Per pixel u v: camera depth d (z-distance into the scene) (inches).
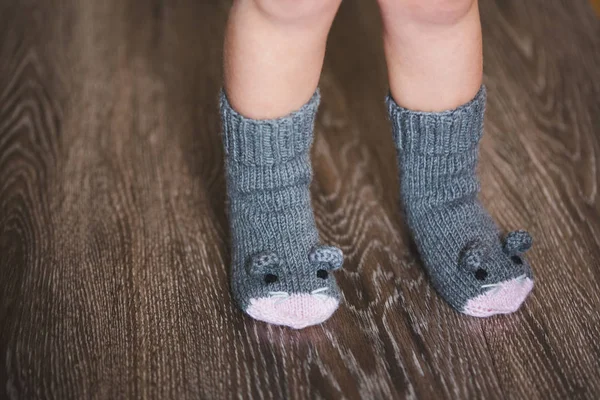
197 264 32.0
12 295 30.9
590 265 31.8
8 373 28.8
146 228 33.1
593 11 42.3
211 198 34.3
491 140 36.3
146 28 41.8
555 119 37.2
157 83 39.0
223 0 43.4
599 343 29.5
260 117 28.7
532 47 40.5
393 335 29.9
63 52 40.5
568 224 33.1
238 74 28.1
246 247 30.5
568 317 30.2
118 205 34.0
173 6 43.0
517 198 34.1
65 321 30.2
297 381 28.7
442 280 30.3
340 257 29.7
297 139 29.2
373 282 31.4
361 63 40.1
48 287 31.2
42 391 28.4
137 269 31.8
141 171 35.3
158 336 29.8
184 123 37.3
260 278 29.7
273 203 30.2
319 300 29.4
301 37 27.5
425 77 28.6
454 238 30.4
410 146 30.0
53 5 43.1
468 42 28.1
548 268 31.7
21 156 35.7
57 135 36.6
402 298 30.9
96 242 32.6
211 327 30.1
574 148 35.9
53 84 38.9
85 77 39.3
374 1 43.2
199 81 39.2
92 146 36.2
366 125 37.3
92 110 37.7
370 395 28.3
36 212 33.6
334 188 34.7
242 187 30.1
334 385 28.6
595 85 38.6
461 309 30.0
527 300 30.7
